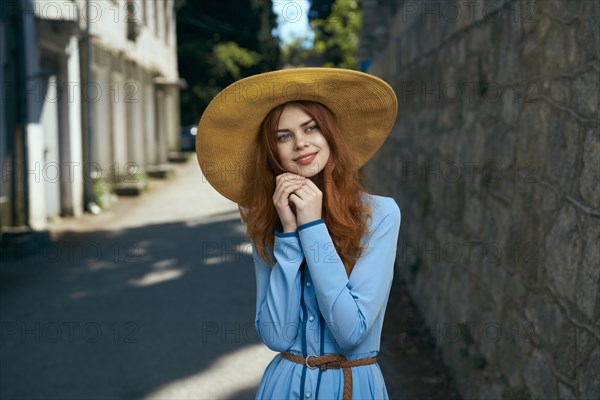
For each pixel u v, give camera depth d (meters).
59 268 7.45
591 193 2.31
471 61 4.31
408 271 6.66
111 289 6.50
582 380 2.31
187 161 22.70
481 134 3.96
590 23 2.36
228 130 2.05
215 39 32.12
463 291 4.21
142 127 17.80
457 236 4.50
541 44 2.91
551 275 2.68
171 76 23.20
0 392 3.99
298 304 1.88
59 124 11.18
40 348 4.77
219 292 6.34
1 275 7.12
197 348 4.76
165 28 22.34
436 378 4.27
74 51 11.48
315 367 1.89
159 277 6.98
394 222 1.94
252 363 4.47
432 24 5.90
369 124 2.11
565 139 2.59
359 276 1.85
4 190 8.54
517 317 3.11
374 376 1.92
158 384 4.12
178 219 11.38
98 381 4.17
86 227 10.54
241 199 2.26
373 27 12.30
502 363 3.31
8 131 8.58
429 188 5.77
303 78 1.89
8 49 8.55
